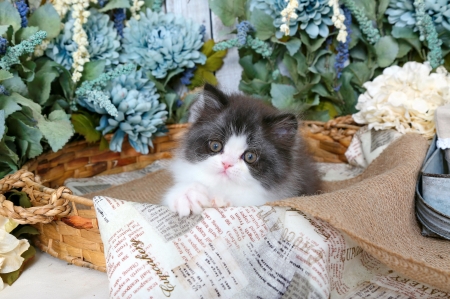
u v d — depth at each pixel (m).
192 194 0.43
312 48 0.63
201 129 0.49
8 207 0.44
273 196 0.49
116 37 0.63
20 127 0.53
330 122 0.63
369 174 0.56
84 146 0.61
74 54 0.58
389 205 0.46
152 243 0.40
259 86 0.66
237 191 0.48
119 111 0.60
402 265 0.41
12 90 0.54
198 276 0.40
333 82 0.65
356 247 0.44
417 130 0.57
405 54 0.64
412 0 0.60
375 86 0.60
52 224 0.48
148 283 0.39
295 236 0.42
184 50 0.64
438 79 0.57
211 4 0.63
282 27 0.57
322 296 0.40
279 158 0.49
